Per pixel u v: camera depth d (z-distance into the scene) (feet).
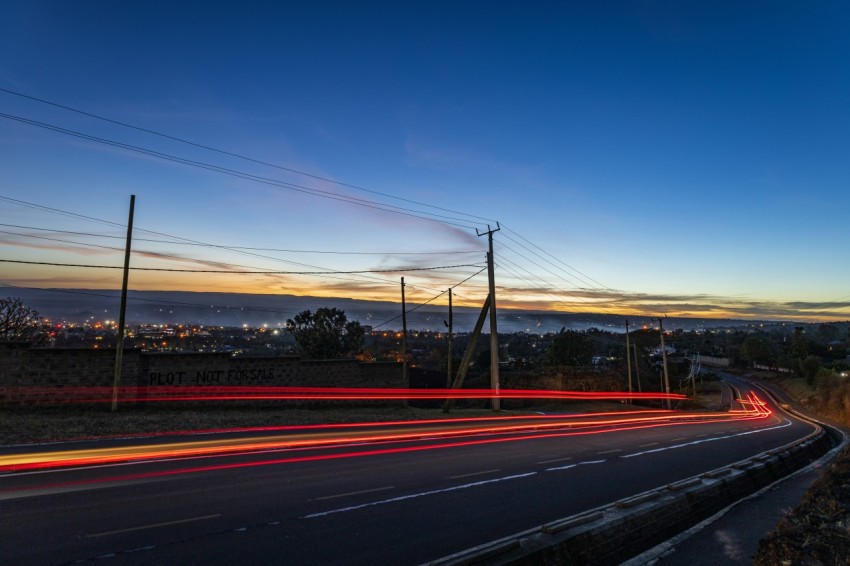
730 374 429.38
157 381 73.31
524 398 156.97
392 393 97.66
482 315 101.30
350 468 38.65
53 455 39.34
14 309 108.27
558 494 32.60
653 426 98.53
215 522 24.11
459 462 43.39
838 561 16.17
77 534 21.80
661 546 22.58
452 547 21.76
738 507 30.37
